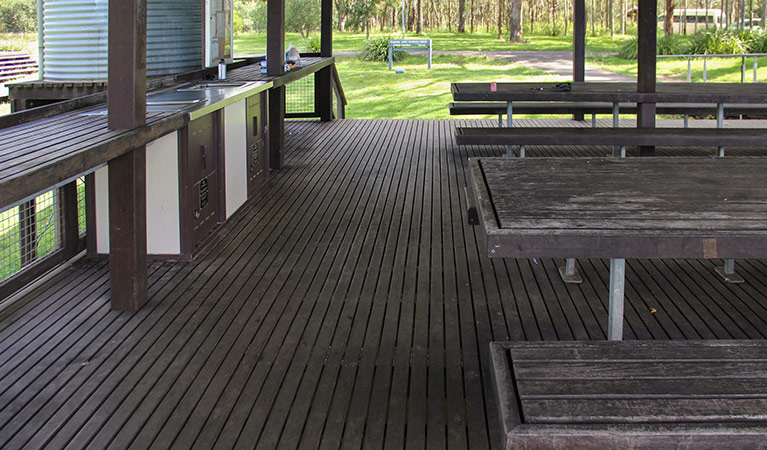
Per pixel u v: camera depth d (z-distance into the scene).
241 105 5.48
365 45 24.25
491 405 2.59
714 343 2.14
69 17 5.36
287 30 28.56
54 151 2.74
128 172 3.38
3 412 2.53
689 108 8.12
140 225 3.50
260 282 3.89
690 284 3.81
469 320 3.37
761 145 6.00
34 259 3.95
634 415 1.77
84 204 4.58
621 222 2.35
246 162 5.66
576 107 8.30
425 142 8.48
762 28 22.83
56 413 2.53
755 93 6.88
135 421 2.47
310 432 2.41
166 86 5.60
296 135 9.05
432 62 22.59
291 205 5.59
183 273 4.03
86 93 5.23
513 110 8.39
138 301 3.50
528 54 25.53
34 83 5.25
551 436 1.71
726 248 2.20
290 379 2.79
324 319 3.38
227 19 7.43
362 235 4.79
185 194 4.18
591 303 3.56
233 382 2.76
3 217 3.66
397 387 2.72
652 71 6.98
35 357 2.97
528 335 3.19
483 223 2.40
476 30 43.72
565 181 2.98
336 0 36.91
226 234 4.80
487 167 3.31
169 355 3.00
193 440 2.36
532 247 2.24
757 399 1.83
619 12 43.84
